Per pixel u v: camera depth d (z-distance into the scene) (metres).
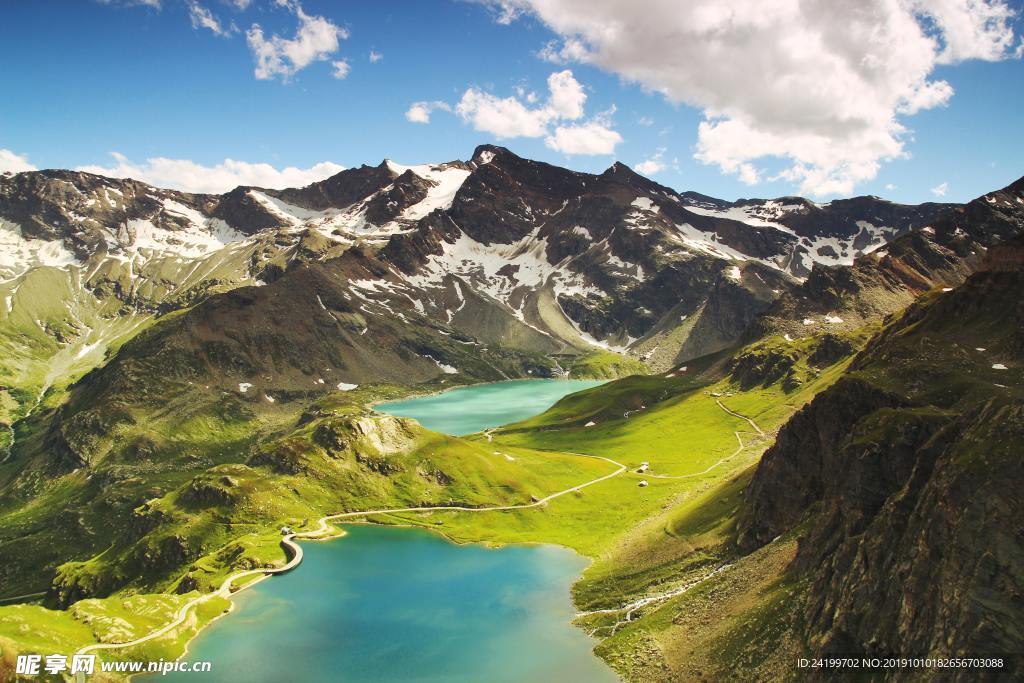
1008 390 152.25
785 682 105.94
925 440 129.25
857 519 125.25
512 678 139.38
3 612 154.25
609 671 137.12
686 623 141.50
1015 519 88.62
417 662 147.88
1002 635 83.50
